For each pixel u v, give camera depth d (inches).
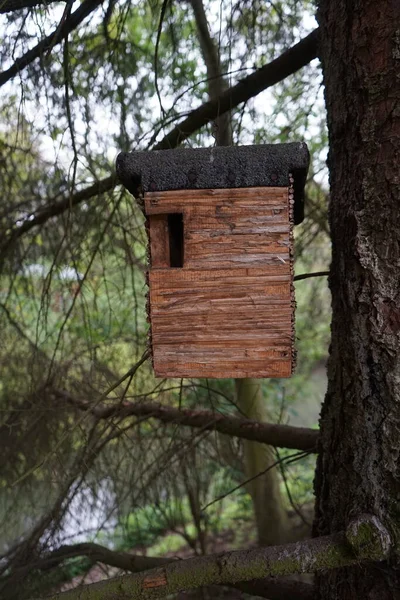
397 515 55.9
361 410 60.2
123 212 131.5
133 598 57.0
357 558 54.0
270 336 53.6
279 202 52.4
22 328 144.5
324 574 68.9
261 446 164.4
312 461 203.3
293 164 51.6
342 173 64.2
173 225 58.9
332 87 66.2
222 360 54.1
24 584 102.5
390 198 57.8
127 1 95.1
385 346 57.6
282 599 80.7
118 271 136.9
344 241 62.9
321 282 201.9
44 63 92.7
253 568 55.4
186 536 142.6
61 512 113.6
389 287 57.7
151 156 52.6
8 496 132.0
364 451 59.4
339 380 65.2
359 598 61.1
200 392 147.7
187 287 53.9
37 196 123.6
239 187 52.6
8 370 136.7
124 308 146.8
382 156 58.4
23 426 123.9
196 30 114.1
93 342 132.0
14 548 110.5
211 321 54.0
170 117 103.7
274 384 212.1
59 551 107.7
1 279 133.9
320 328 247.1
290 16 111.9
